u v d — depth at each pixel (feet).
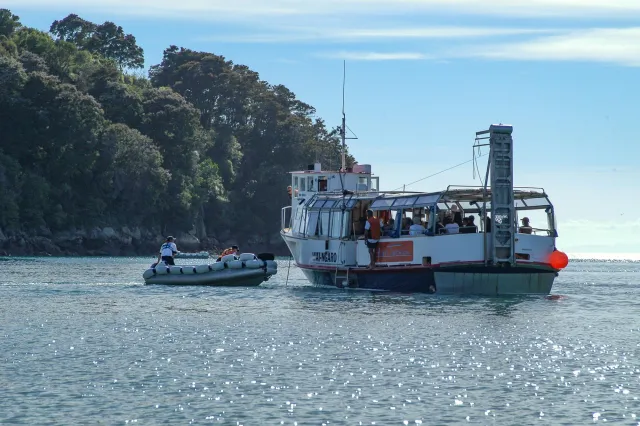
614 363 117.29
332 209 231.09
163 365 114.01
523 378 107.04
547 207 208.13
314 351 125.39
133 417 88.28
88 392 98.37
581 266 581.94
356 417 88.69
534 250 204.85
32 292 226.17
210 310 179.32
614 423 87.30
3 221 634.02
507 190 202.59
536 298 204.44
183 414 89.45
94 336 140.05
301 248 241.55
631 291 245.45
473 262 201.36
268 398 96.12
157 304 192.03
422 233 208.74
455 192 205.26
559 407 93.09
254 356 120.98
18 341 133.80
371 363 115.96
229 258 250.57
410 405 93.56
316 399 95.86
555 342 135.44
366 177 259.39
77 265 442.09
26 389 99.55
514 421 87.76
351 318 164.25
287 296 210.38
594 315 172.65
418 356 121.60
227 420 87.40
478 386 102.58
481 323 157.38
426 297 202.80
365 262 220.02
